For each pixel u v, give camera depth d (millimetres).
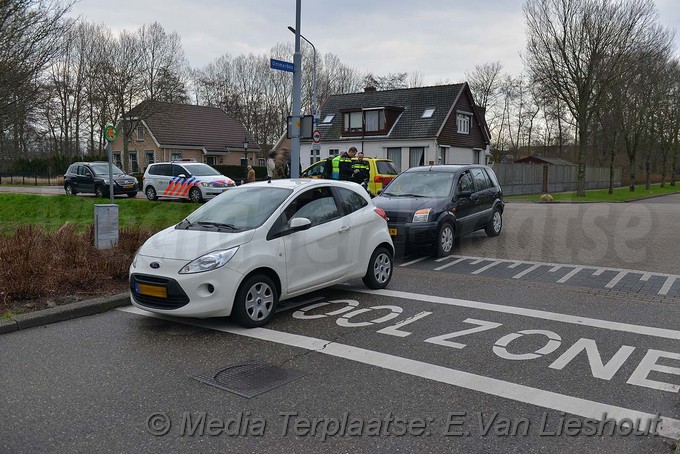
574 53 30641
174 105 42375
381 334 5594
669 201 32031
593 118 35344
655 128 42250
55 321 6102
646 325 5844
